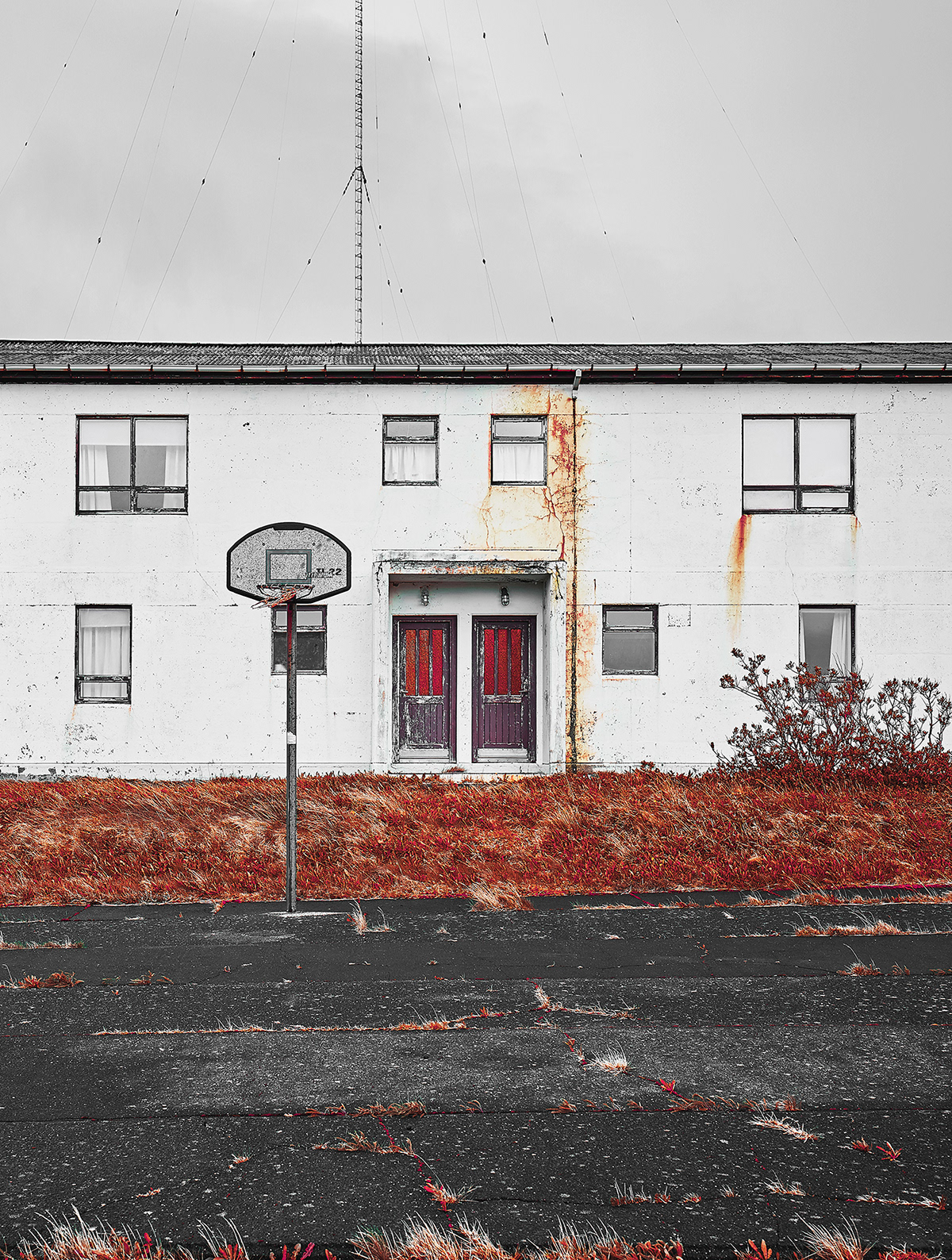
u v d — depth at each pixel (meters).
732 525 16.72
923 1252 3.34
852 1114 4.41
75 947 7.71
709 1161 3.96
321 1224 3.53
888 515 16.75
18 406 16.73
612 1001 6.16
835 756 14.43
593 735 16.55
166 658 16.56
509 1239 3.43
